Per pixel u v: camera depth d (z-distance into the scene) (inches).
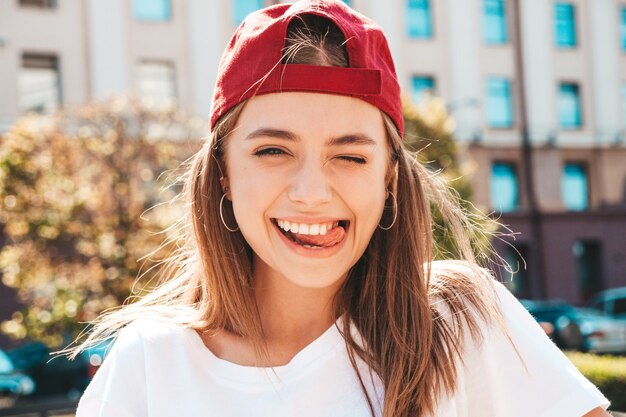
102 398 57.9
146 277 386.0
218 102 57.0
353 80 52.2
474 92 839.1
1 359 457.7
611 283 880.9
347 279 59.1
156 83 717.9
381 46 56.5
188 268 68.5
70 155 421.7
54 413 222.1
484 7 853.2
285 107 52.5
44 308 405.1
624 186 896.9
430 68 824.3
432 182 63.9
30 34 675.4
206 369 56.5
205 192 60.5
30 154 418.6
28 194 411.5
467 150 836.0
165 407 56.0
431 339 55.2
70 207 405.4
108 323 62.4
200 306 61.2
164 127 448.1
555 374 55.5
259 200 53.9
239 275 59.2
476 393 56.2
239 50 55.0
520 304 60.6
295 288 57.8
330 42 54.2
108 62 697.0
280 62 52.4
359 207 53.5
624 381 190.2
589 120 890.7
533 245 860.6
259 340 57.7
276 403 54.5
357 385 55.1
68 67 684.7
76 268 403.9
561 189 872.9
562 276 862.5
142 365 57.9
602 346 499.5
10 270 416.2
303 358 55.2
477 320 56.9
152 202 409.4
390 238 59.2
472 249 66.7
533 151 863.7
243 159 54.6
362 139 53.1
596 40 895.1
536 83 865.5
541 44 871.7
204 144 62.0
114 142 421.7
